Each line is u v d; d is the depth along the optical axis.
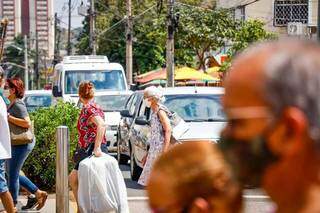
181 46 65.12
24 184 17.44
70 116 21.33
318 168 3.01
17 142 16.55
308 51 3.04
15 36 169.25
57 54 115.56
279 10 72.44
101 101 32.84
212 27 63.25
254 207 13.67
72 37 121.25
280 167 3.06
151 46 83.88
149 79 62.09
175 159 3.88
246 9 73.69
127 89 37.00
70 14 103.56
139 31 83.75
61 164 15.62
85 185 15.26
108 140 30.28
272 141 3.04
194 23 63.78
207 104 21.95
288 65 3.00
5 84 17.80
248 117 3.07
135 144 23.44
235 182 3.38
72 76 37.06
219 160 3.58
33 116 21.42
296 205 3.04
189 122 20.92
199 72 59.81
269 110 3.02
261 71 3.04
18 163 16.69
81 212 15.23
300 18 71.56
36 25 183.00
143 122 22.88
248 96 3.06
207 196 3.73
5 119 14.87
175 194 3.84
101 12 87.50
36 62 135.38
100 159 15.28
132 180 23.86
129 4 66.06
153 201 3.92
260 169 3.12
